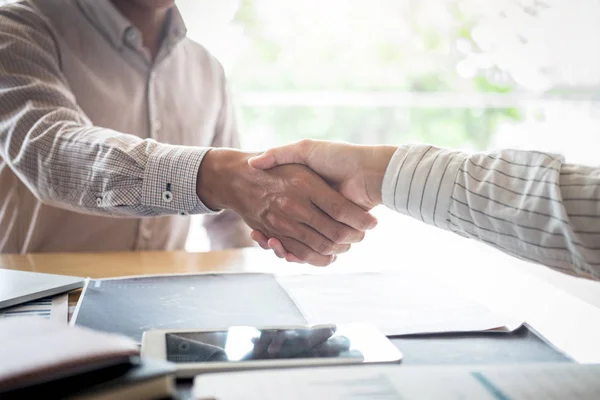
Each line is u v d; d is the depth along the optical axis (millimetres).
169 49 1237
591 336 588
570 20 2621
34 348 350
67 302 654
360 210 795
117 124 1213
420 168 666
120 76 1210
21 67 1023
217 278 770
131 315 610
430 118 3105
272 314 628
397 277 798
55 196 902
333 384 381
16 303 627
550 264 565
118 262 902
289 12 3729
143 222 1215
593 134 2803
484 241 616
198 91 1314
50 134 901
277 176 805
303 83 3914
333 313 636
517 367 418
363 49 3801
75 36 1156
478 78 3051
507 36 2752
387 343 502
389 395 367
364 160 751
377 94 2971
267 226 843
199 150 842
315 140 796
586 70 2672
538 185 554
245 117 3066
